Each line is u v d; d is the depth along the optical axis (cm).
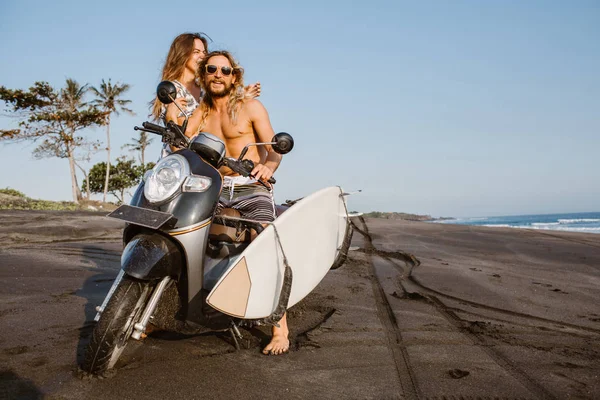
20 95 3741
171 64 438
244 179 329
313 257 339
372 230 1148
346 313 404
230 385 250
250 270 270
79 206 3012
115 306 249
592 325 396
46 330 323
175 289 273
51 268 554
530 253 834
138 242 258
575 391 257
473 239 1015
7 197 2427
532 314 425
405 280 562
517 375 278
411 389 253
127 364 271
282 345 304
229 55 339
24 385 237
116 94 4200
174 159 278
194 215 265
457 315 409
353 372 274
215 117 353
